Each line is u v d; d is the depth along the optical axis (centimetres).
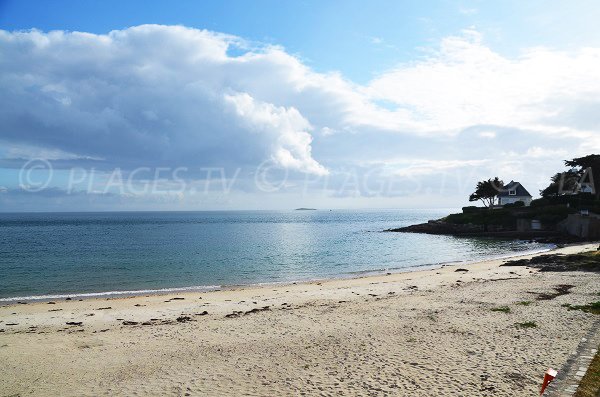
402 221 19175
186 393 1034
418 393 980
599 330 1388
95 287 3023
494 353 1229
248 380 1102
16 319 1894
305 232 10300
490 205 10700
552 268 3108
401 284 2742
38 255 5075
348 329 1557
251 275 3609
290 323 1683
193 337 1527
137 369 1212
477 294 2167
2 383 1128
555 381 927
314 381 1077
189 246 6341
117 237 8369
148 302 2342
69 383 1122
